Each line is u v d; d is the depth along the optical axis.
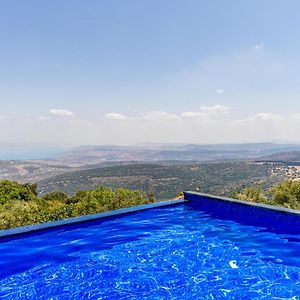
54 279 4.23
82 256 5.00
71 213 10.82
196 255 5.02
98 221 6.46
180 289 3.97
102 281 4.21
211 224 6.57
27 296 3.82
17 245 5.34
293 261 4.68
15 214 9.91
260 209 6.20
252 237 5.75
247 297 3.73
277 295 3.76
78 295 3.83
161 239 5.75
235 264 4.65
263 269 4.46
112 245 5.46
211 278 4.25
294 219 5.57
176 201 7.80
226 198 7.11
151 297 3.77
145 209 7.25
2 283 4.14
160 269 4.55
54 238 5.77
